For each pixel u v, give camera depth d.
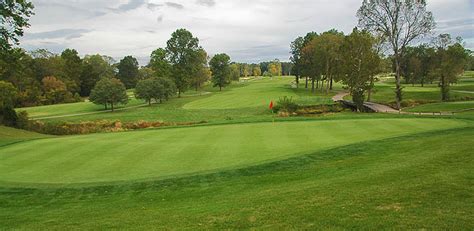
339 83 105.44
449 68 56.84
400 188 8.48
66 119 50.66
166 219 8.23
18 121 40.44
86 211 9.92
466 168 9.90
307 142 17.84
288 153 15.42
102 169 14.23
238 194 10.42
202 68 106.62
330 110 47.81
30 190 11.92
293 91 81.44
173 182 12.19
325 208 7.66
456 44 57.97
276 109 47.62
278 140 18.75
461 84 84.69
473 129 18.88
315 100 53.66
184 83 88.25
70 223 8.67
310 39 82.62
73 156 16.72
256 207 8.37
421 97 61.62
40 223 8.88
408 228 6.23
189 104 66.19
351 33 48.09
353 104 48.53
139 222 8.20
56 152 17.78
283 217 7.40
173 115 50.66
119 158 15.96
